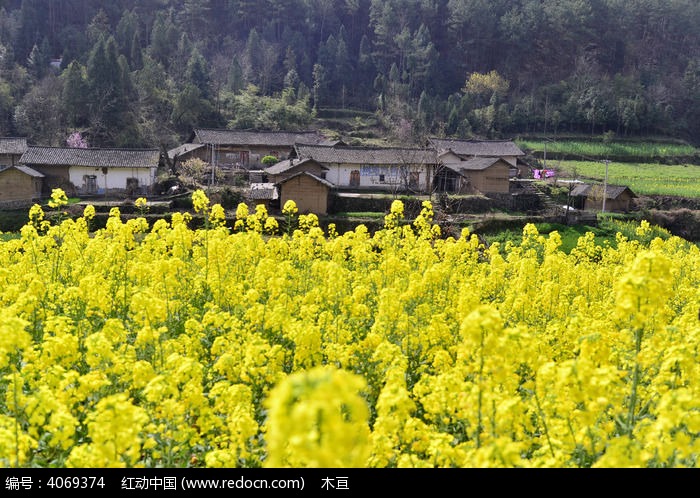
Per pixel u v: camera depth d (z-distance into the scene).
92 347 8.12
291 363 10.68
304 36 136.75
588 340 6.98
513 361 6.97
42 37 111.62
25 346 7.27
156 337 9.49
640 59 138.75
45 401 6.64
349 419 6.45
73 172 52.91
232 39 133.75
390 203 48.72
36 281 11.72
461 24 137.62
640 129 109.19
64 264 17.81
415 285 12.98
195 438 7.05
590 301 17.97
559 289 15.12
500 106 109.69
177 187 52.25
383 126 104.50
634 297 6.88
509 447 5.45
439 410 7.37
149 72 91.31
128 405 5.91
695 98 121.19
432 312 13.68
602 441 6.61
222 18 141.25
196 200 19.91
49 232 19.42
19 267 16.19
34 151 53.28
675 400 5.83
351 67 123.69
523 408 6.77
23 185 48.81
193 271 17.23
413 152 57.84
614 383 6.47
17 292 12.48
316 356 9.65
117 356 8.50
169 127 86.81
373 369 9.84
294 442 3.90
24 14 111.25
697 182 75.19
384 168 57.16
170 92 95.00
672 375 7.73
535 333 10.72
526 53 136.00
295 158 60.59
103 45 83.94
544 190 61.34
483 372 6.57
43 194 52.25
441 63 131.38
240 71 106.69
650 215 52.28
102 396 8.25
